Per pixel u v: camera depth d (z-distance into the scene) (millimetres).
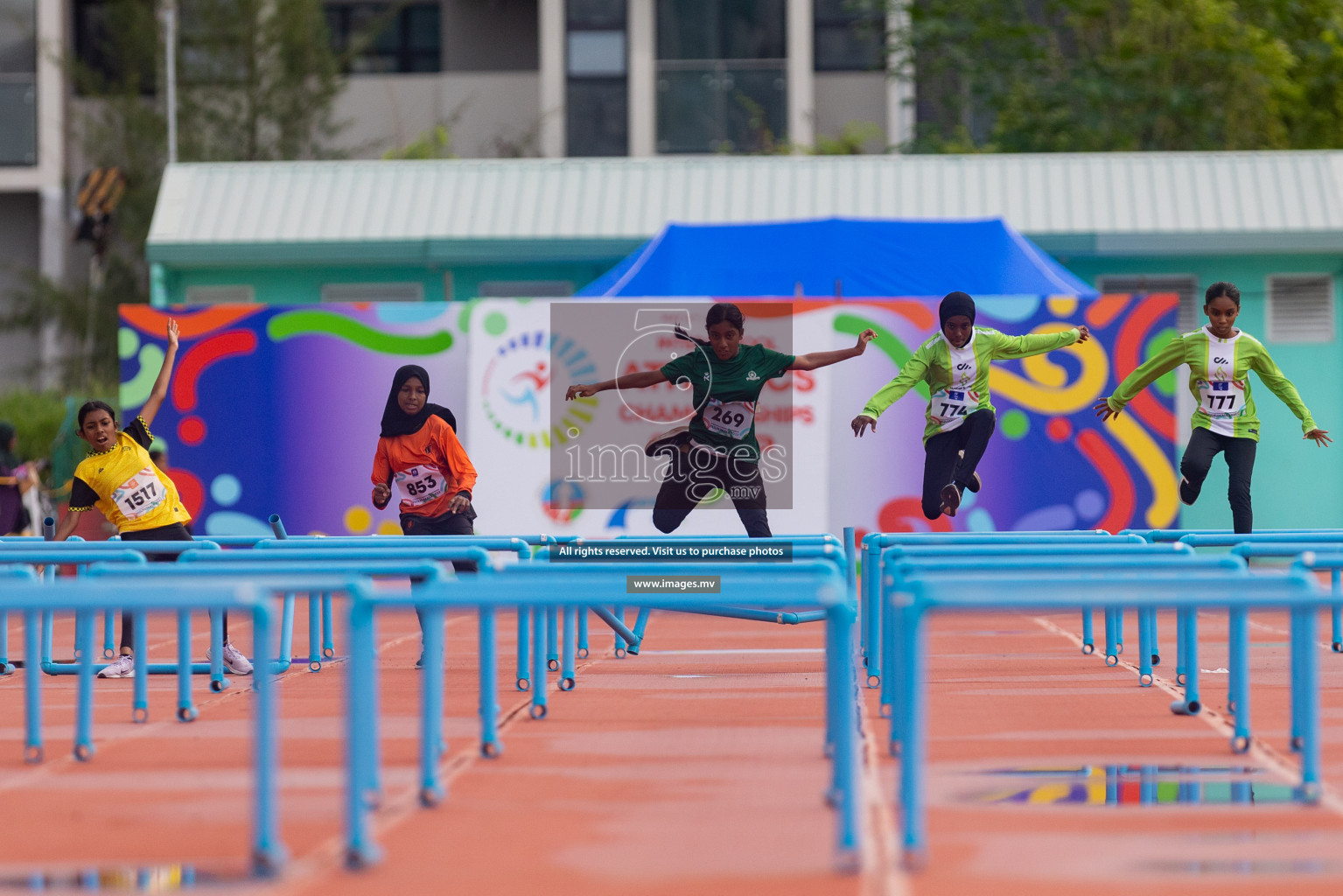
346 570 21250
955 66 98375
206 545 27266
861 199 64188
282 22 104375
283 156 103812
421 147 100000
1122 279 64188
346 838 15117
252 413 51656
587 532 47375
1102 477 50594
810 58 97688
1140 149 99938
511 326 48469
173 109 95625
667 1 96750
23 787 19859
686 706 26562
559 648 34062
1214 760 20672
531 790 18984
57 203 102562
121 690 30703
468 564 33969
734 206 64250
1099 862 15070
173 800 18938
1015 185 64375
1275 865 14922
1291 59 99188
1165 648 36656
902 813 16156
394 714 26047
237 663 32250
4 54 101688
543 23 96875
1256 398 62406
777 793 18703
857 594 32812
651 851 15672
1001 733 22969
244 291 65875
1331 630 39156
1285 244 61906
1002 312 51062
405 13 110812
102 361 100000
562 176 65938
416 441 34375
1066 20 102250
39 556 24625
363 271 65812
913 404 49969
